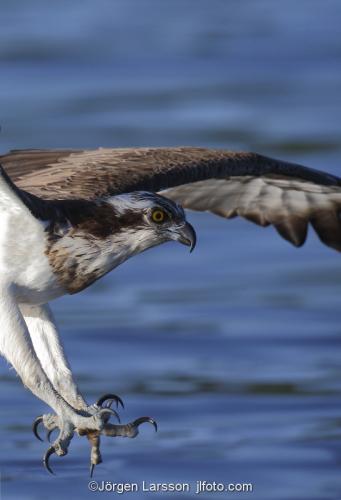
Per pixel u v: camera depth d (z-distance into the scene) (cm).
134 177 1081
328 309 1803
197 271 1973
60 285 981
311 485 1268
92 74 3212
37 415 1445
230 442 1372
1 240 954
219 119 2797
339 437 1377
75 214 975
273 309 1811
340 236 1256
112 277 1948
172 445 1371
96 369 1598
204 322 1764
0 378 1534
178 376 1572
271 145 2602
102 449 1366
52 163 1126
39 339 1019
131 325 1750
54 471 1309
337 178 1222
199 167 1133
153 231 997
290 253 2036
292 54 3434
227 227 2139
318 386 1529
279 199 1245
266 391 1518
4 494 1258
